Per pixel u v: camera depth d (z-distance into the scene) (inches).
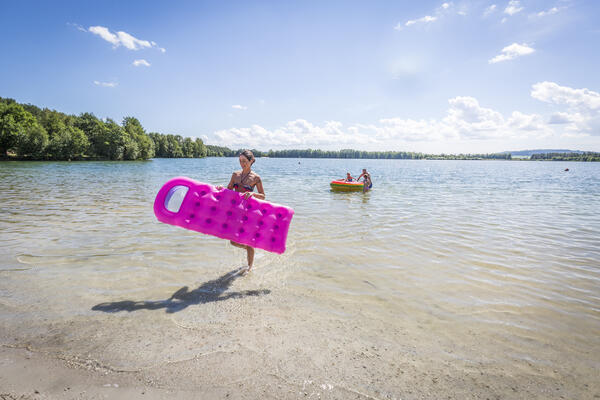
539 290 127.8
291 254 168.9
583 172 1752.0
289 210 141.2
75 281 125.5
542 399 68.5
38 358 76.5
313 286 127.2
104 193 420.2
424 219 275.1
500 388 71.6
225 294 117.8
